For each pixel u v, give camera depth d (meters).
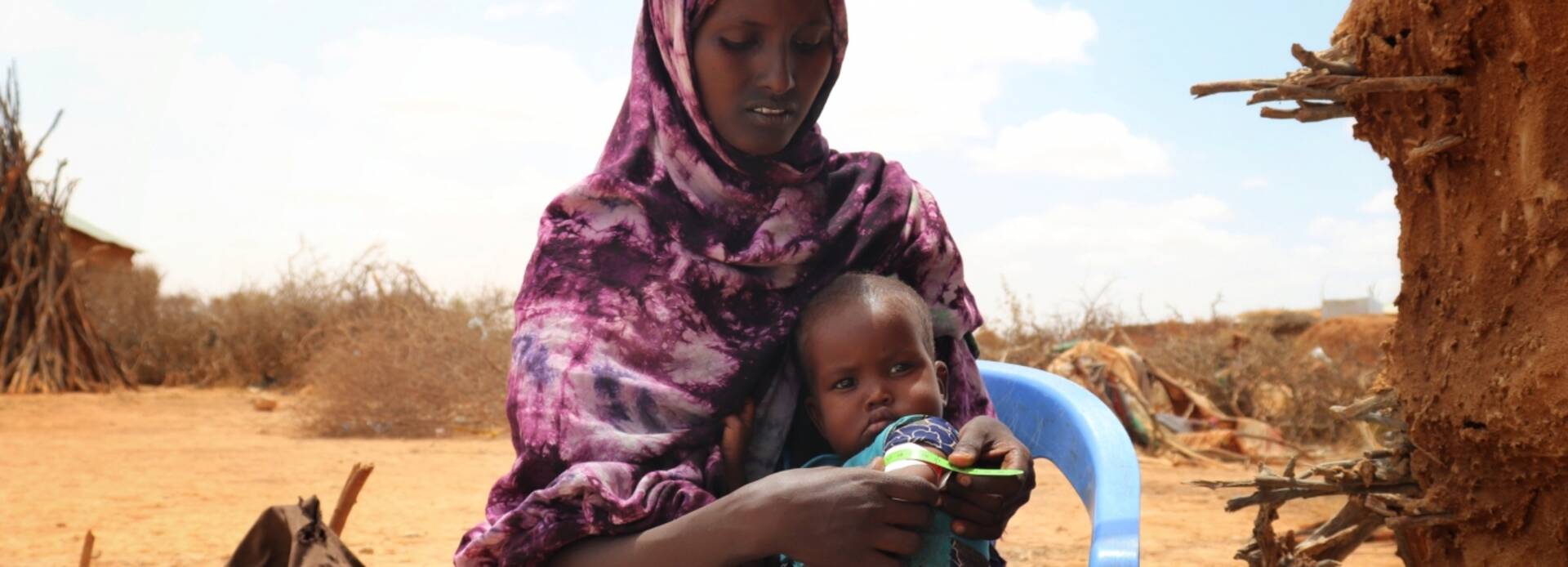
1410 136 2.91
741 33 2.81
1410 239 2.98
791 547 2.26
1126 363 12.20
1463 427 2.84
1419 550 3.12
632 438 2.55
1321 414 12.38
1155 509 7.84
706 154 2.94
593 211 2.85
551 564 2.49
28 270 19.83
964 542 2.51
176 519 7.59
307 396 16.00
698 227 2.90
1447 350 2.87
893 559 2.26
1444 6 2.75
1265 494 3.19
